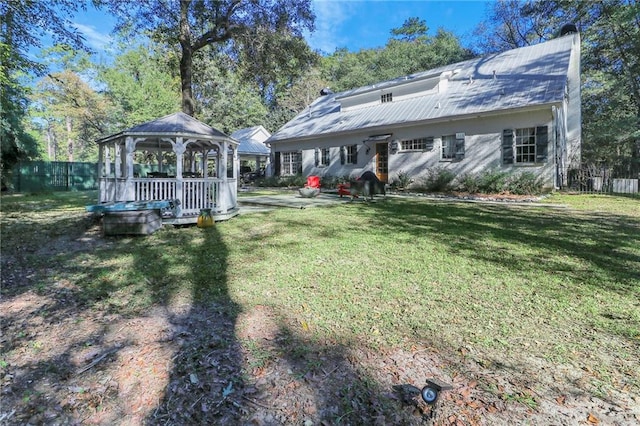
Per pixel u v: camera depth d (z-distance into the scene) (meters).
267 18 14.77
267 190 18.28
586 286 3.73
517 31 28.16
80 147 42.34
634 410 1.94
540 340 2.68
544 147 12.18
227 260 4.99
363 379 2.26
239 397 2.12
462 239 6.00
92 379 2.33
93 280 4.27
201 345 2.70
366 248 5.51
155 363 2.48
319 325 2.98
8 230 7.31
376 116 17.50
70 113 31.39
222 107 32.66
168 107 29.39
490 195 12.53
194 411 2.01
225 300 3.56
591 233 6.24
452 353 2.53
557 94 11.75
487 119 13.42
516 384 2.18
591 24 20.61
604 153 21.78
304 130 20.48
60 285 4.12
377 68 38.19
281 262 4.83
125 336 2.90
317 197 13.62
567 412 1.94
